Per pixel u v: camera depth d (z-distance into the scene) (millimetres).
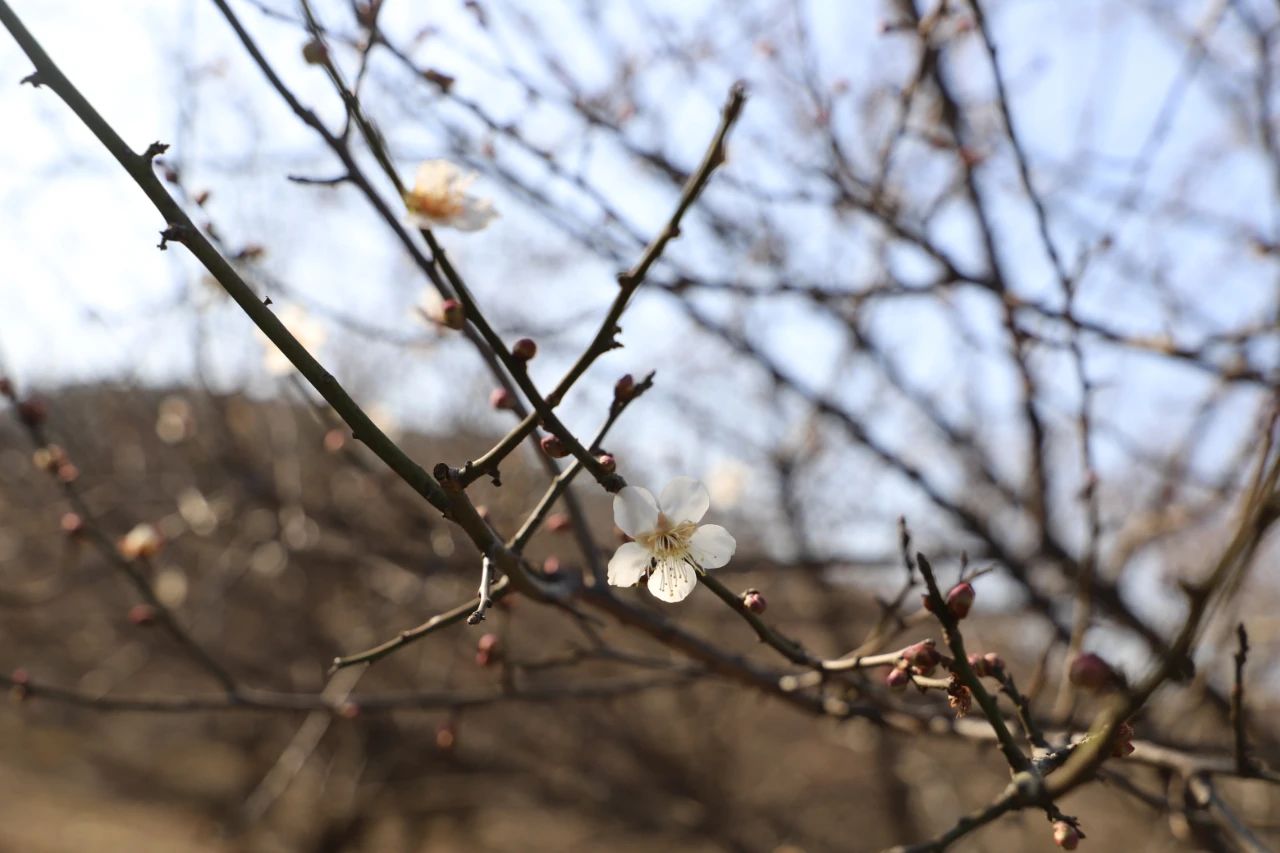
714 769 7309
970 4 3211
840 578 5895
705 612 5461
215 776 11016
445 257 1800
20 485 6633
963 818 1775
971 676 1796
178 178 3082
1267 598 6020
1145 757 2881
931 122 4395
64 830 11273
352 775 8414
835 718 3066
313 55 2002
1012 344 4043
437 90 3270
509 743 7277
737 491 5508
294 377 3580
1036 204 3275
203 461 6184
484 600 1806
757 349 4902
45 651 8141
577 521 2984
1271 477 1393
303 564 6086
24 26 1546
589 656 3193
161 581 6160
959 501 5277
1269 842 5039
